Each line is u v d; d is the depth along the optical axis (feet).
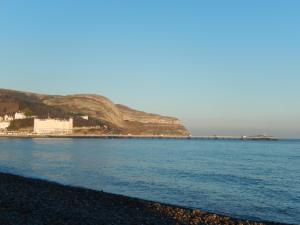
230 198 150.41
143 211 103.86
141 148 641.40
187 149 635.66
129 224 80.84
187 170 263.49
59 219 79.20
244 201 144.46
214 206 133.39
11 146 604.08
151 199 144.56
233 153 519.60
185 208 116.57
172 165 305.12
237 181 205.87
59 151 485.15
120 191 163.53
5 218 75.61
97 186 176.55
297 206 136.05
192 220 94.84
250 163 342.03
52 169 253.85
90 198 120.37
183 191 165.89
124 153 471.62
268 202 143.23
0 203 92.63
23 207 89.81
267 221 106.52
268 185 192.44
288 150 642.63
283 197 155.43
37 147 585.22
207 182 198.39
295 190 175.73
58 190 135.54
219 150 615.98
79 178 205.67
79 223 77.30
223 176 229.04
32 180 164.25
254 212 124.88
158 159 373.20
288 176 237.04
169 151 551.18
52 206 95.66
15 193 113.91
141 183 189.57
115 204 112.37
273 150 639.76
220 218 99.60
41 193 120.88
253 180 212.23
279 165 322.75
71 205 101.14
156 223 85.05
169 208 110.63
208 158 402.72
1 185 133.59
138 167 279.90
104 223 79.30
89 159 352.90
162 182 194.90
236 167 297.12
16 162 307.37
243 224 94.53
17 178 166.50
